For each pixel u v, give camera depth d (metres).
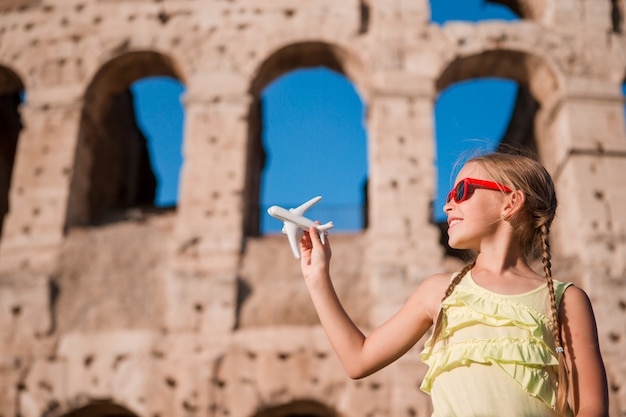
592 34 22.22
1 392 18.11
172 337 18.36
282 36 22.22
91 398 18.00
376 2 22.61
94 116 22.62
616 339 18.14
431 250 19.14
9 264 19.67
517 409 2.84
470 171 3.54
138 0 23.12
